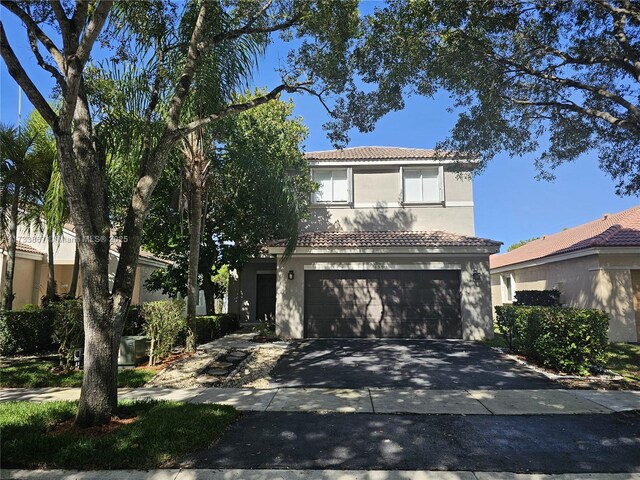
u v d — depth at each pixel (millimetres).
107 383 6102
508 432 6027
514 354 11680
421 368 10188
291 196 13711
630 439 5770
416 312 14586
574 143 11773
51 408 6672
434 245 14438
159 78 8102
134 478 4613
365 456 5188
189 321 12039
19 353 11781
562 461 5074
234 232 16359
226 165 13875
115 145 8359
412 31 8844
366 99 9734
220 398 7773
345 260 14867
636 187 11508
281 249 14898
